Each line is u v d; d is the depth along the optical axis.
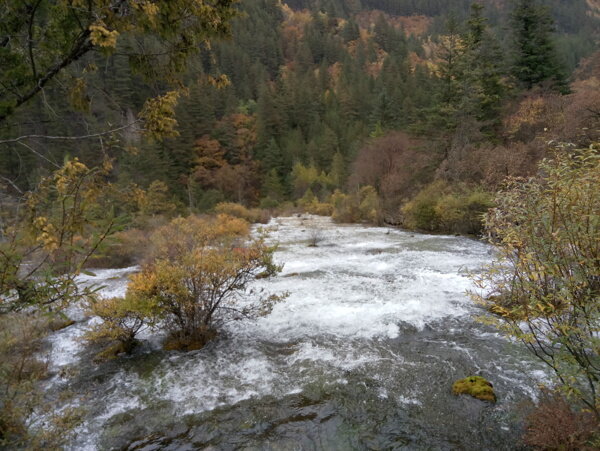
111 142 2.90
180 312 5.54
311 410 4.00
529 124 20.67
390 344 5.58
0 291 2.21
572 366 2.73
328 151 56.06
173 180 41.91
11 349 4.24
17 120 2.99
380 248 13.83
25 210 2.29
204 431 3.71
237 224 17.94
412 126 28.20
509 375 4.54
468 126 21.58
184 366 5.02
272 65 94.50
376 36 112.88
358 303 7.34
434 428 3.65
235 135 57.28
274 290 8.29
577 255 2.62
